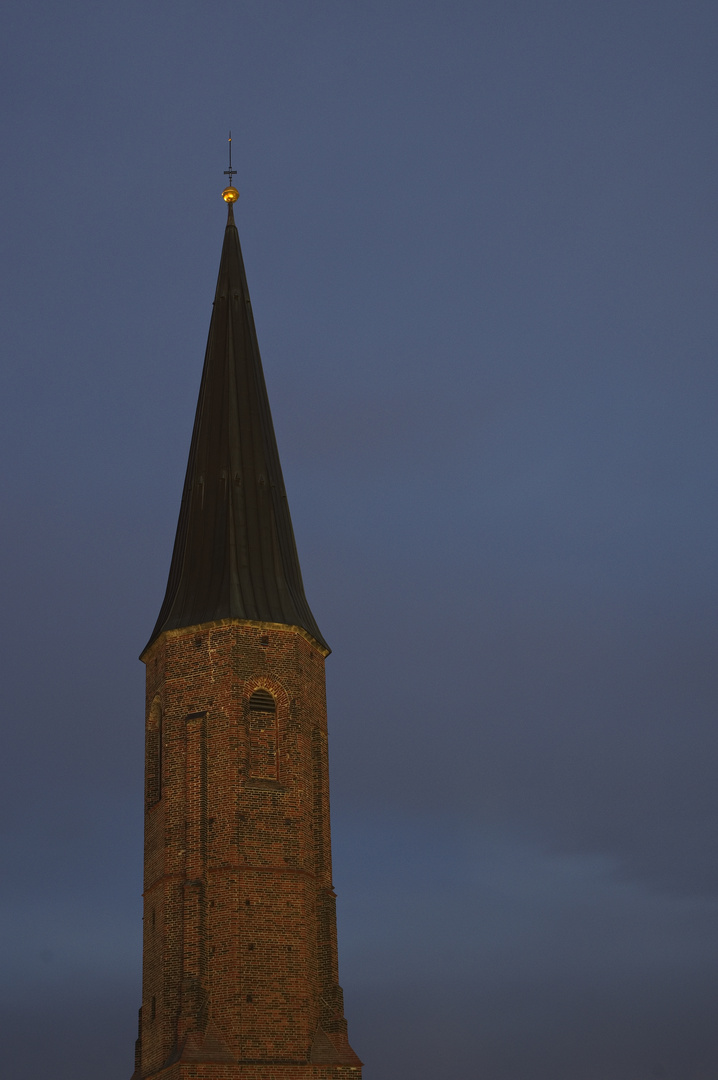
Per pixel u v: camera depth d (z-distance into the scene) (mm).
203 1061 69938
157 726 80625
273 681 78250
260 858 74750
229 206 92875
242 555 81188
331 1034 73312
